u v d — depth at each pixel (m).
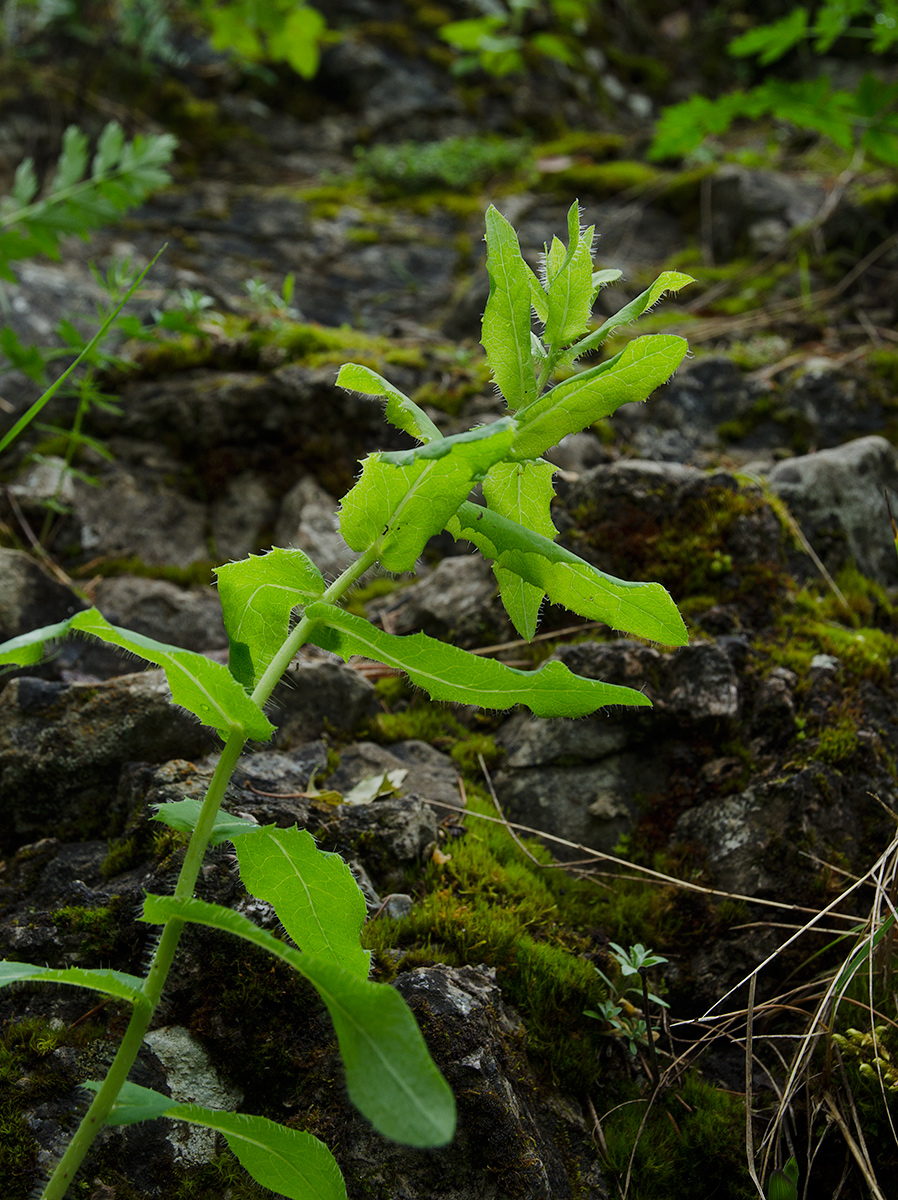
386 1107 0.94
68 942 1.67
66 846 1.91
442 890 1.89
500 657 2.56
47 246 2.94
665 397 3.38
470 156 5.16
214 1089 1.57
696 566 2.54
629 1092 1.76
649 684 2.23
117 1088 1.05
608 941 1.93
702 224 4.68
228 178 4.99
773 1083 1.76
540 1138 1.58
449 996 1.59
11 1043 1.56
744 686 2.26
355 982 0.97
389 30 5.76
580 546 2.59
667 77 6.42
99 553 3.02
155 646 1.01
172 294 3.75
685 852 2.09
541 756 2.26
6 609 2.42
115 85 5.09
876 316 3.90
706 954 1.96
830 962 1.93
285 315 3.66
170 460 3.26
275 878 1.24
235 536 3.14
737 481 2.67
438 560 3.08
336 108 5.54
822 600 2.62
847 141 3.95
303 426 3.26
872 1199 1.65
